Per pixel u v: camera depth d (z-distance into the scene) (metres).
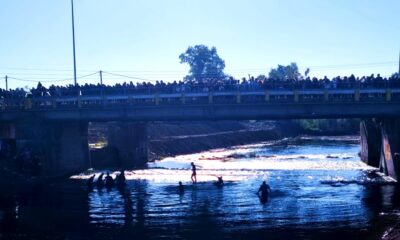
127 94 46.06
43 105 49.22
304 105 41.81
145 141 68.81
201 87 45.47
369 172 53.00
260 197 39.72
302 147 97.50
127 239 28.67
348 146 98.38
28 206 37.62
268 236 28.66
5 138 51.69
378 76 41.34
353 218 31.97
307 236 28.44
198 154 84.00
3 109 50.66
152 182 48.88
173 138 87.38
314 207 35.56
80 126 56.47
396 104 39.84
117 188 45.38
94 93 48.06
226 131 115.25
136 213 35.06
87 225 31.88
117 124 65.06
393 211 33.06
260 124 136.62
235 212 34.72
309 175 52.00
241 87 43.53
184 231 30.11
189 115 44.81
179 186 44.03
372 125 59.78
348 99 40.59
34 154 48.81
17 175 47.38
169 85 46.22
